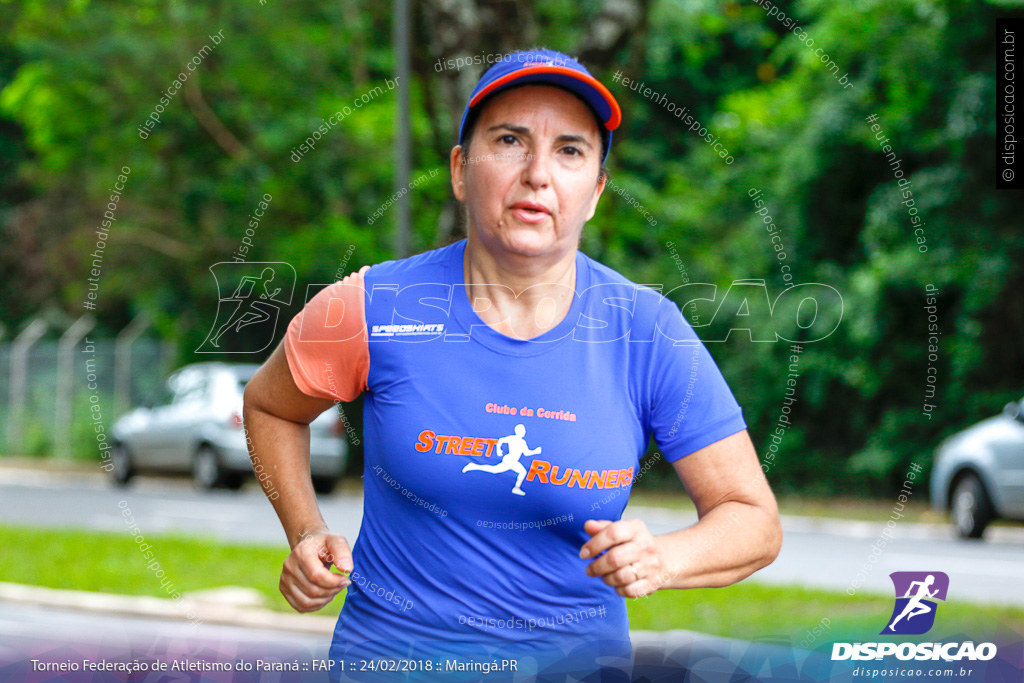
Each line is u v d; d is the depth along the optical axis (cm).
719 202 3231
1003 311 3397
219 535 2445
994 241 3269
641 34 1755
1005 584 1931
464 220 589
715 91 3641
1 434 5222
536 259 496
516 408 494
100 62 3484
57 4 3662
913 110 3353
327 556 508
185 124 3656
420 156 2164
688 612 1392
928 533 2912
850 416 3525
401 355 504
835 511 3281
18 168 5744
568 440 493
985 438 2658
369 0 3247
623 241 1983
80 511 3142
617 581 462
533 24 1705
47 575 1775
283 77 3391
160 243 3956
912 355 3422
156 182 3844
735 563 497
